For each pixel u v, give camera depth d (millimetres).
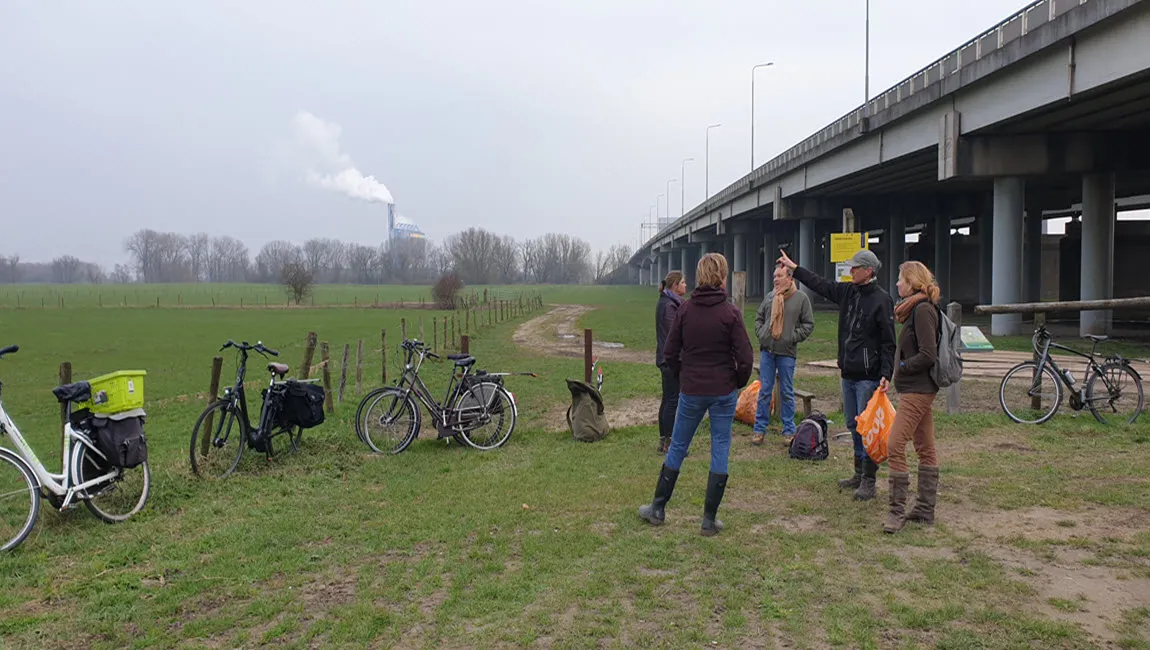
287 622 4320
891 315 6316
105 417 6316
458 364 9125
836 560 5078
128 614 4496
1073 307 9641
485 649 3977
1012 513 5953
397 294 99188
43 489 5953
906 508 6094
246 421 8023
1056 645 3854
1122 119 22031
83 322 45906
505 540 5656
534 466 8055
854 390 6602
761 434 8906
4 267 186500
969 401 11141
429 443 9312
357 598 4684
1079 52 18516
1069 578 4664
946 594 4469
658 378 15641
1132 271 32469
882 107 30188
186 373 21609
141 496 6570
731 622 4184
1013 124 22781
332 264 167875
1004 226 25250
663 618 4277
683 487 6988
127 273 180625
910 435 5730
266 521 6250
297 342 31656
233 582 4961
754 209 57562
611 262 189500
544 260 178625
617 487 7047
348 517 6367
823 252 69125
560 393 14023
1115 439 8469
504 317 45375
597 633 4098
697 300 5676
